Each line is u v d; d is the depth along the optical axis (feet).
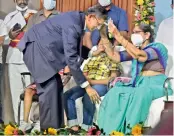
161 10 39.81
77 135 32.35
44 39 34.45
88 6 41.70
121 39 37.65
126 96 33.88
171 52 38.09
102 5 39.73
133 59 36.47
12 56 43.73
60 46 34.47
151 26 39.01
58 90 35.22
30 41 34.91
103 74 37.06
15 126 35.99
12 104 43.52
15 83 43.75
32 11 43.80
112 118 34.01
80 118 36.40
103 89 36.40
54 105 34.81
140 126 31.94
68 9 42.80
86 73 37.45
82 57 37.40
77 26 33.40
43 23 35.24
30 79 43.29
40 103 34.91
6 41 43.96
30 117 39.32
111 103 34.09
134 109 33.32
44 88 34.83
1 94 43.60
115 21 39.88
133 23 39.96
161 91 34.12
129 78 36.68
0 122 43.32
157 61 35.78
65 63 34.73
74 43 33.22
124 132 33.63
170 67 37.37
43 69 34.47
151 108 33.17
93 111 36.01
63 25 33.81
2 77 44.01
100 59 37.70
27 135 33.04
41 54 34.53
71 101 36.32
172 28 38.86
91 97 35.22
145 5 39.52
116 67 37.27
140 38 37.70
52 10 42.78
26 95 39.06
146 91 33.65
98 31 37.58
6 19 44.32
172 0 39.60
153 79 35.29
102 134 32.53
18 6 43.80
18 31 43.83
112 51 37.63
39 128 38.22
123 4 40.09
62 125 35.37
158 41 38.93
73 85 36.94
